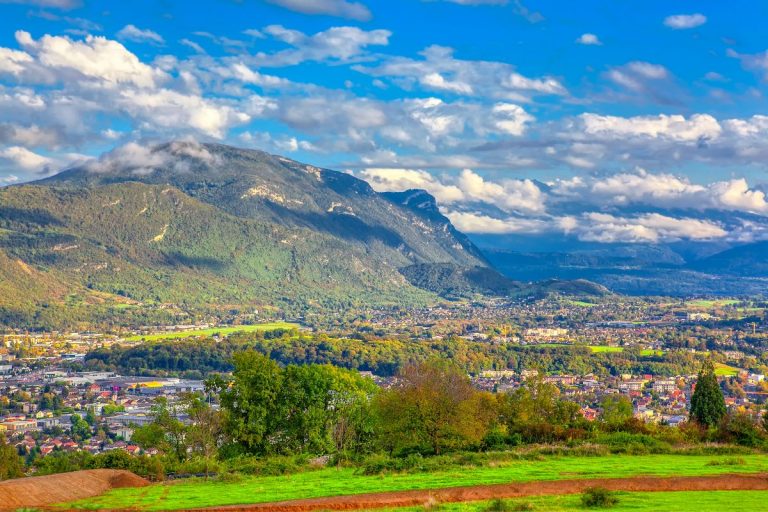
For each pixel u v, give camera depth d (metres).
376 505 50.56
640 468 61.91
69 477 62.44
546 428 85.38
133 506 53.25
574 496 50.50
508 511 46.09
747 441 78.94
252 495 56.59
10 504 54.91
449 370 89.81
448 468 66.44
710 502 46.31
